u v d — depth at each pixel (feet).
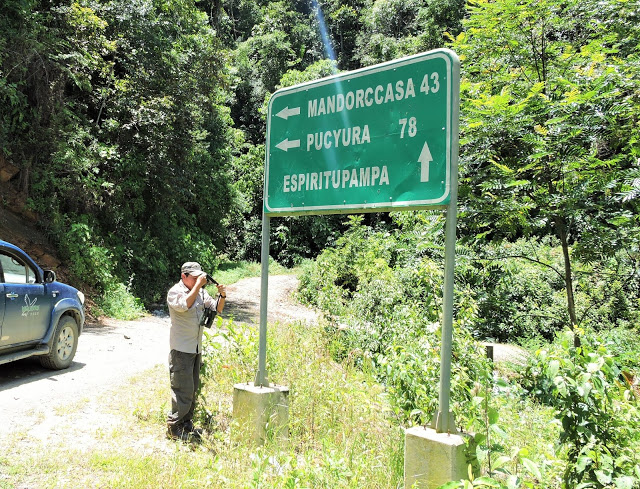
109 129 54.85
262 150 124.57
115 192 55.31
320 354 26.17
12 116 45.06
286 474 11.99
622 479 9.18
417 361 16.31
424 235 32.91
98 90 55.42
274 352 22.20
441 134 12.91
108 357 28.45
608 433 10.68
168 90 61.16
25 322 22.04
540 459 12.15
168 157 61.72
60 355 24.57
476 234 28.09
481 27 28.45
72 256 43.86
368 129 14.75
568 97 23.20
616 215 23.59
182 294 16.88
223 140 99.66
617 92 23.18
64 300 24.84
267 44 147.43
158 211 65.62
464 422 14.48
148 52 60.03
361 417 17.43
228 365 21.22
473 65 28.73
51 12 49.52
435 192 12.89
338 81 15.65
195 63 65.36
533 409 21.63
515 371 26.61
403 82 13.89
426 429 12.14
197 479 13.08
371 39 138.51
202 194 88.43
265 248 17.62
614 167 25.45
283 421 16.75
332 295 32.78
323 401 18.94
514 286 41.73
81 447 15.23
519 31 27.02
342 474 12.42
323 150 16.01
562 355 11.62
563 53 27.84
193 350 16.90
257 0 193.47
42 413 17.84
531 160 24.91
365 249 63.10
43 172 45.47
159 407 19.11
